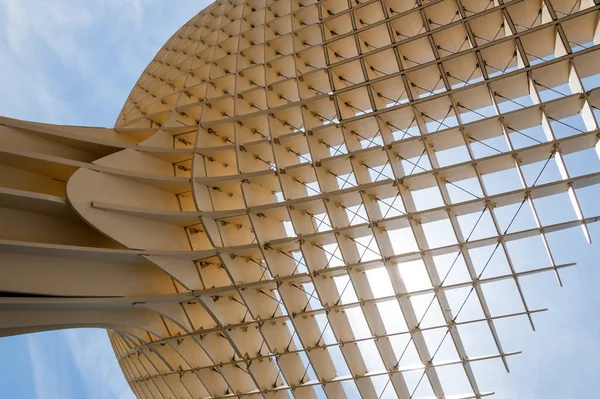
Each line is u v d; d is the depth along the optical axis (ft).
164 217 66.69
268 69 78.28
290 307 66.90
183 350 76.43
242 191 68.49
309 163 67.51
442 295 62.69
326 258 70.03
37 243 52.65
